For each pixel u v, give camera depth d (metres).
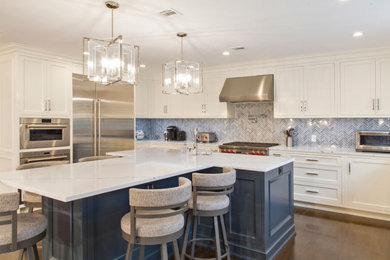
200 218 3.10
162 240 1.90
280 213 3.04
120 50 2.52
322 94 4.45
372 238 3.24
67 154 4.59
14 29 3.31
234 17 2.96
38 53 4.19
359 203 3.96
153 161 3.04
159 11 2.80
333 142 4.75
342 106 4.30
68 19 3.00
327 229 3.51
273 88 4.84
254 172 2.71
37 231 1.93
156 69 5.70
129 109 5.56
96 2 2.59
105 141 5.11
